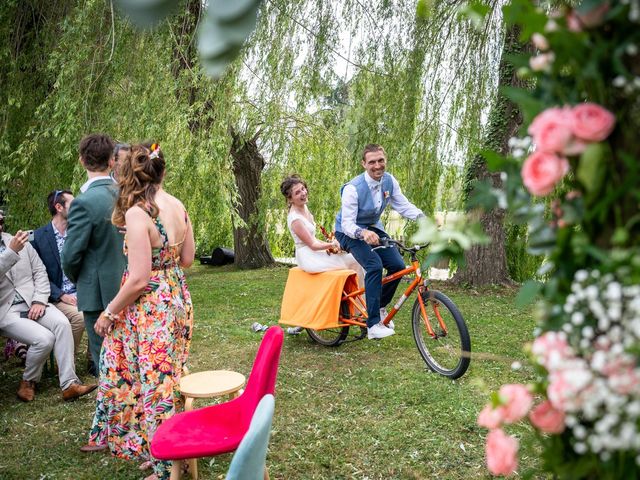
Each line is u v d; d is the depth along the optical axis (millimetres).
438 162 7988
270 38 7645
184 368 3289
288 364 5184
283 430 3791
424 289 4906
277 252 12914
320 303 5488
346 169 10727
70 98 6461
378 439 3627
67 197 4961
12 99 6629
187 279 11031
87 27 6324
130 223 2871
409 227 8070
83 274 3820
